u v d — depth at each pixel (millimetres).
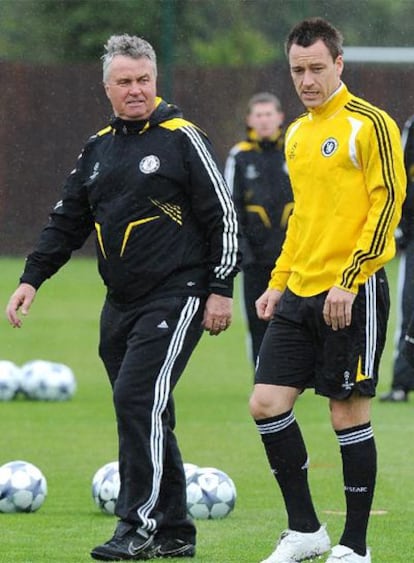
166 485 24141
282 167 43062
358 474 22281
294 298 22609
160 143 23797
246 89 79875
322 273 22281
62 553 24281
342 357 22109
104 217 23953
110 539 23906
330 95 22250
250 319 43531
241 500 30062
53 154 83250
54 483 32094
